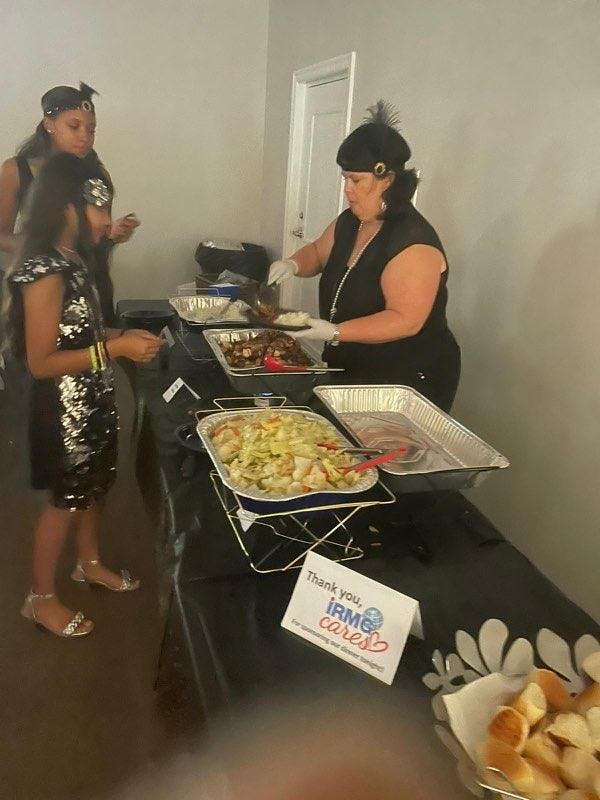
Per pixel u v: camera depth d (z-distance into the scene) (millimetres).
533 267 1659
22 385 1415
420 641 820
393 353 1607
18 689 1552
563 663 768
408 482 1018
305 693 735
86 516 1769
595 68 1432
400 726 698
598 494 1472
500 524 1822
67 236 1298
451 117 1991
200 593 881
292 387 1530
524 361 1707
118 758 1390
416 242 1487
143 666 1645
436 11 2053
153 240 3979
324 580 827
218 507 1083
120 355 1458
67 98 2072
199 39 3664
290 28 3422
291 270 1860
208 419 1163
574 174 1510
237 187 4039
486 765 596
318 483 962
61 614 1726
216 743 697
